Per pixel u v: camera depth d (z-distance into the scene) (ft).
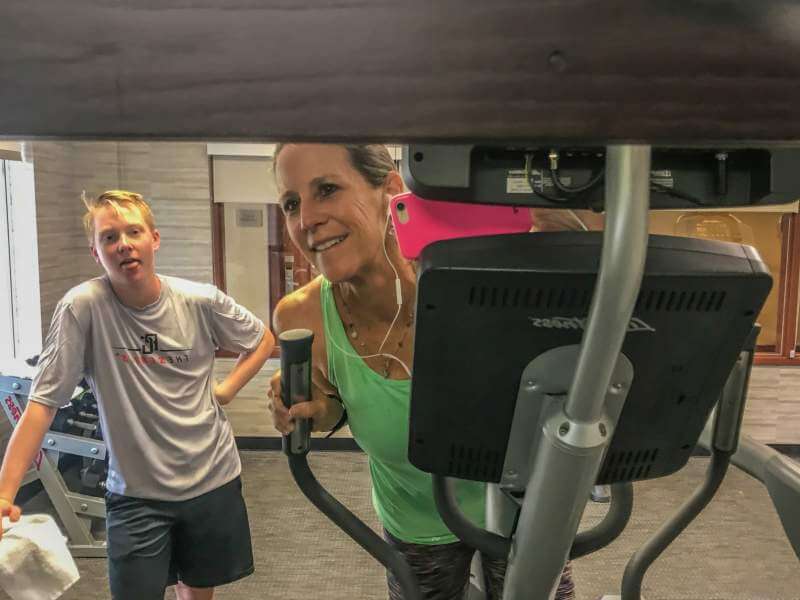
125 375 6.41
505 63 0.91
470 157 1.73
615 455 2.04
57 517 10.32
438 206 2.10
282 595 8.76
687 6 0.90
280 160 3.16
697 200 1.83
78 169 12.90
